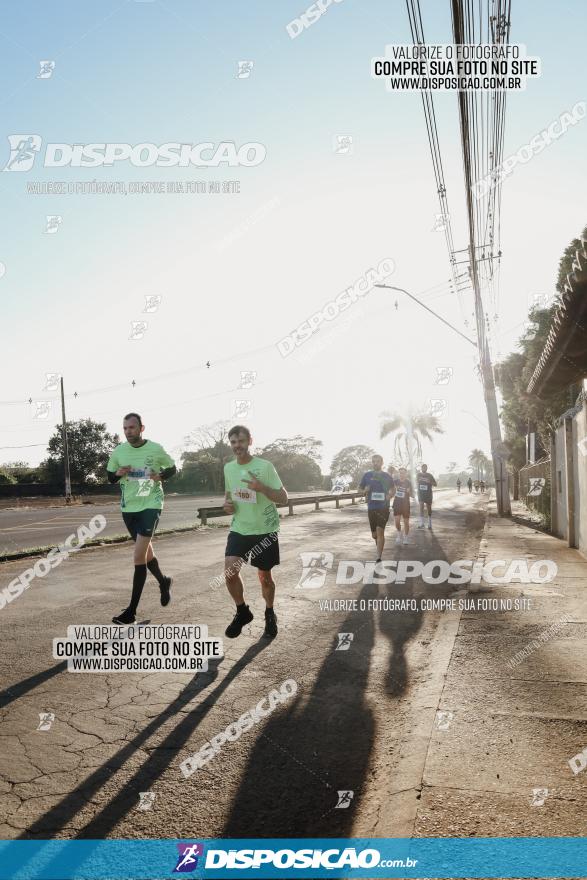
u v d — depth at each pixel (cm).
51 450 6712
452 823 240
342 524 1819
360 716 366
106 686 416
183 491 6625
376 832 244
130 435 577
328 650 502
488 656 453
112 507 3700
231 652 496
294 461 7681
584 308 639
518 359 3053
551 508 1396
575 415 1066
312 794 278
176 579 837
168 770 300
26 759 311
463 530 1554
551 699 365
